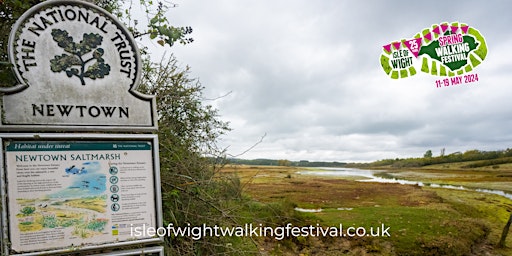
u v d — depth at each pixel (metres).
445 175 38.91
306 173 41.97
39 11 3.09
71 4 3.21
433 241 9.53
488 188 24.83
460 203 16.45
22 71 2.99
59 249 2.95
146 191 3.38
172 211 4.16
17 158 2.89
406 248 9.09
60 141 3.06
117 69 3.39
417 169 52.97
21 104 2.96
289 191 17.05
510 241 10.64
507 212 15.07
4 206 2.79
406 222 11.27
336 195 17.58
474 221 12.20
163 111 5.02
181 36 4.66
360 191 20.39
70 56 3.19
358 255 8.69
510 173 35.69
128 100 3.42
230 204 5.01
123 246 3.36
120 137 3.29
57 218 2.98
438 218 12.09
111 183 3.23
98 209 3.15
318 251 8.66
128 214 3.27
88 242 3.08
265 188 16.81
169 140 4.68
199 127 5.47
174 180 4.38
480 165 45.19
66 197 3.03
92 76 3.27
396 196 18.23
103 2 4.69
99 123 3.27
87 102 3.23
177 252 4.12
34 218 2.90
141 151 3.40
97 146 3.21
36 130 3.00
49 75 3.09
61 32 3.16
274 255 7.74
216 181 5.05
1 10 3.53
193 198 4.46
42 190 2.95
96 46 3.31
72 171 3.08
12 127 2.90
